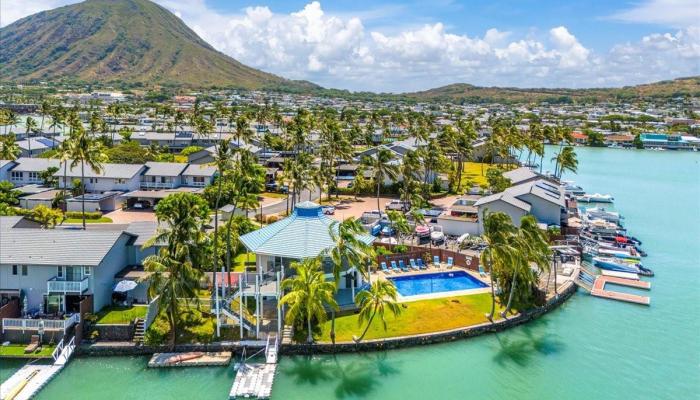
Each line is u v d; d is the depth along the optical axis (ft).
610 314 214.90
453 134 518.78
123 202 369.71
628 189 513.86
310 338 180.34
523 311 208.44
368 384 162.81
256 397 152.66
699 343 191.21
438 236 290.56
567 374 170.19
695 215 403.13
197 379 162.71
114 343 175.22
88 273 183.62
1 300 183.62
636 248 306.96
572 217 361.10
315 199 409.08
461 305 209.05
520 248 197.16
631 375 169.89
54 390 155.02
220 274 223.51
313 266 179.01
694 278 261.65
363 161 438.81
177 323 184.44
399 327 190.39
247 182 289.53
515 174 431.84
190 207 193.26
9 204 340.80
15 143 495.00
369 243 220.64
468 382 165.17
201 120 652.89
